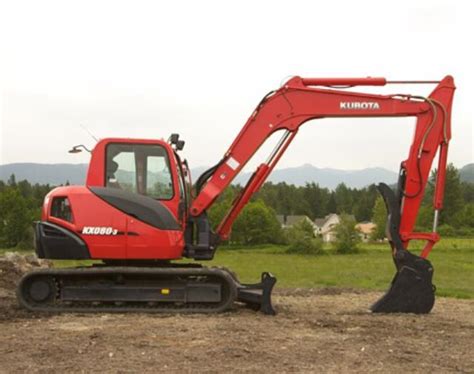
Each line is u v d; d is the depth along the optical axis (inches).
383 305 414.0
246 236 2682.1
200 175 441.4
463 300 541.6
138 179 416.5
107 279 414.3
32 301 410.0
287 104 438.9
